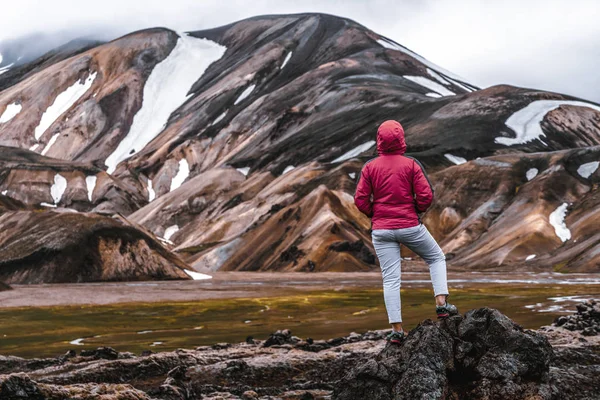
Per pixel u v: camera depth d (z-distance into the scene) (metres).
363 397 11.63
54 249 132.62
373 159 12.31
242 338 36.78
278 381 16.31
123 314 62.25
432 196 11.91
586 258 150.38
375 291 95.81
